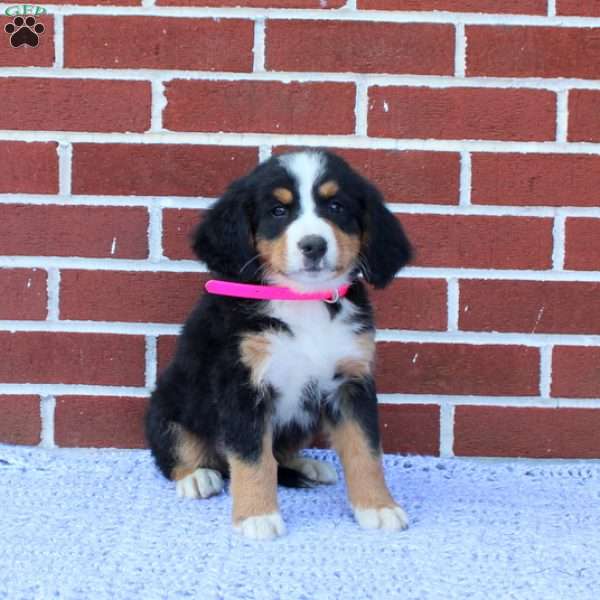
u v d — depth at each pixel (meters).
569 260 1.14
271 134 1.13
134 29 1.12
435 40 1.12
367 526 0.94
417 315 1.15
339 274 0.96
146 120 1.13
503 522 0.96
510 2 1.12
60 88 1.12
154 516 0.97
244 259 0.97
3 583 0.84
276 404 1.01
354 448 0.98
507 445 1.17
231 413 0.96
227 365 0.96
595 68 1.13
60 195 1.14
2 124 1.12
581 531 0.94
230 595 0.82
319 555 0.89
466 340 1.15
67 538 0.92
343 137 1.13
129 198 1.14
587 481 1.08
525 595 0.83
